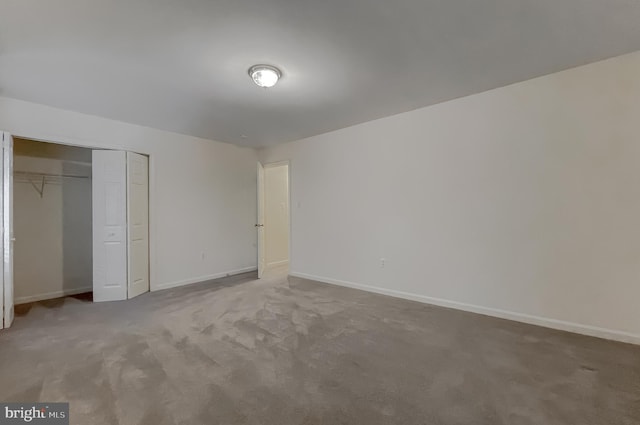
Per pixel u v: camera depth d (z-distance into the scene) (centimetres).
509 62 258
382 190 408
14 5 175
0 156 291
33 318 320
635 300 248
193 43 220
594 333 263
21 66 252
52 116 349
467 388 189
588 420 159
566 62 260
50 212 409
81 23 195
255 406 172
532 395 181
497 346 246
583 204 269
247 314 328
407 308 346
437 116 355
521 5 184
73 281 426
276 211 636
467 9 188
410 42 224
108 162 391
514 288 304
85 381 197
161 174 448
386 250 405
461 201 339
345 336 268
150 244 435
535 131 291
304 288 441
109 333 278
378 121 410
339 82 291
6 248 294
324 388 190
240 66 255
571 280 274
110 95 315
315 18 194
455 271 344
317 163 488
